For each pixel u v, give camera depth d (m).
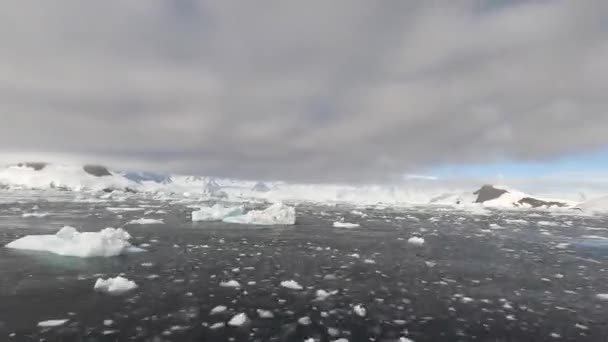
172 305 10.15
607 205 83.31
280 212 34.59
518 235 30.27
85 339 7.91
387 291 12.11
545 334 8.88
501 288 12.90
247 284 12.41
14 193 95.44
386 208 77.62
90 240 16.61
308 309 10.16
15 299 10.37
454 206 101.38
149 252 17.58
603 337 8.77
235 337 8.24
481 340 8.46
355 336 8.50
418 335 8.66
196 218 33.69
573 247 23.69
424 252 19.92
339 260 16.94
